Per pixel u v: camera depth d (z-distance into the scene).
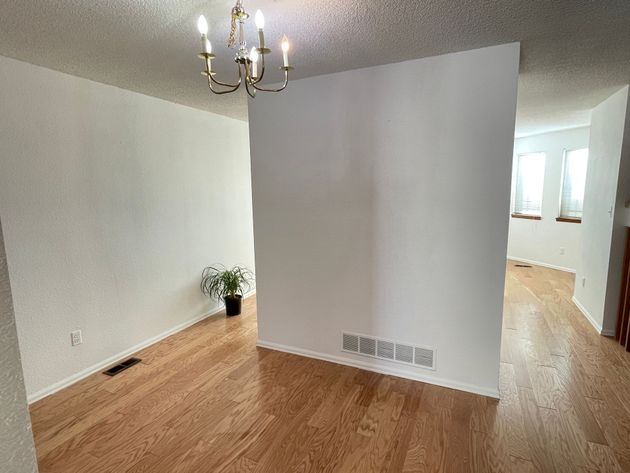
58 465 1.87
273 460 1.91
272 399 2.44
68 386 2.61
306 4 1.65
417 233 2.52
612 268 3.32
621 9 1.72
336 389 2.54
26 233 2.36
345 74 2.61
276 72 2.62
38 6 1.62
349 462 1.89
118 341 3.01
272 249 3.06
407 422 2.19
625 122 3.14
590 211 3.95
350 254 2.77
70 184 2.59
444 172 2.39
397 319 2.66
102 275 2.86
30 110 2.33
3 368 0.51
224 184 4.14
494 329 2.39
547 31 1.97
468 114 2.29
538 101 3.68
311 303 2.97
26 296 2.38
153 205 3.28
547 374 2.71
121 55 2.22
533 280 5.38
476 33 1.99
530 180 6.60
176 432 2.12
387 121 2.52
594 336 3.39
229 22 1.80
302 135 2.82
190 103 3.45
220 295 4.07
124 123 2.97
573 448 1.95
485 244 2.34
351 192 2.70
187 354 3.10
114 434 2.10
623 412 2.25
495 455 1.91
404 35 2.01
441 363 2.56
